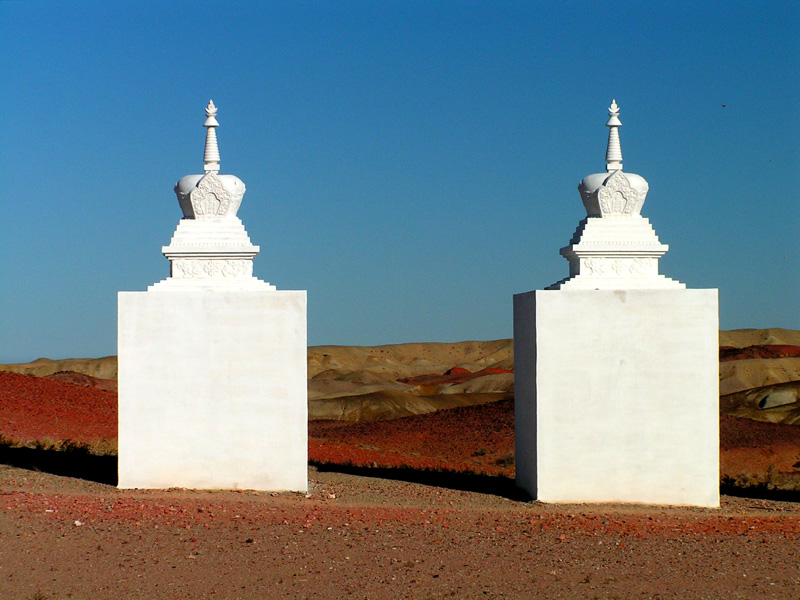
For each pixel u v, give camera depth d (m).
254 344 22.36
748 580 15.62
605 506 21.86
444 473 27.66
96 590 14.30
